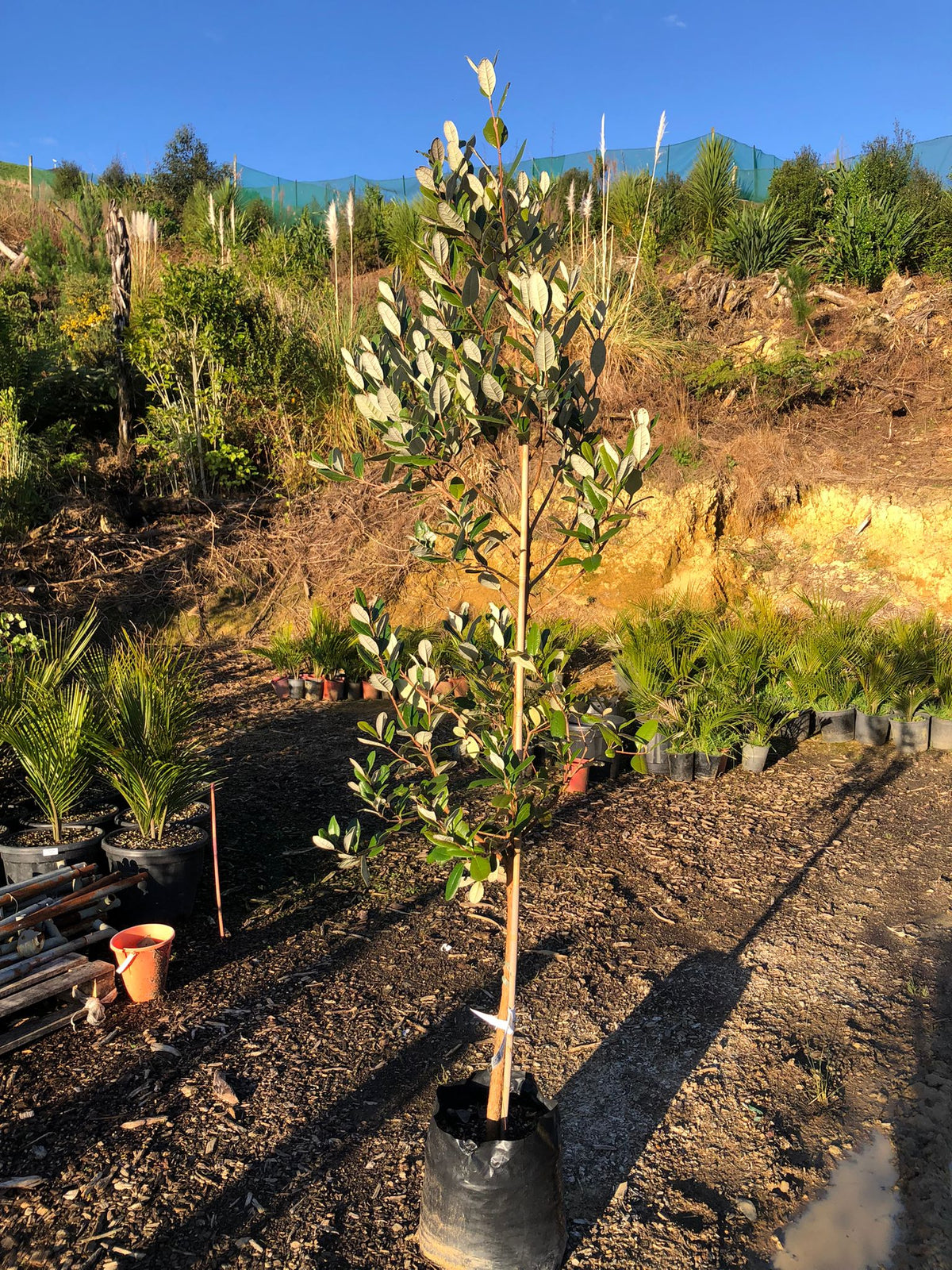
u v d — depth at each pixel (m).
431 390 1.85
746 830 5.28
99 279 15.10
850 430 9.78
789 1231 2.47
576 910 4.32
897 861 4.85
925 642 7.15
